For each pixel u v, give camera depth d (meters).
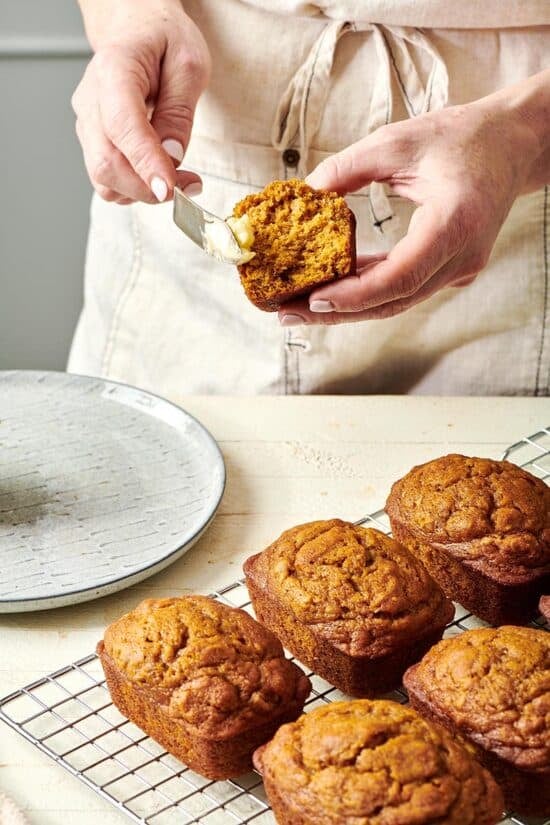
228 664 0.86
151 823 0.84
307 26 1.12
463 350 1.20
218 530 1.02
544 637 0.86
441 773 0.80
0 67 1.59
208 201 1.19
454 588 0.95
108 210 1.28
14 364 1.79
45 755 0.87
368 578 0.90
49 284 1.74
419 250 0.96
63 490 1.05
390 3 1.09
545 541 0.94
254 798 0.85
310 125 1.14
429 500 0.96
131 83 1.03
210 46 1.14
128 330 1.26
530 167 1.05
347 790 0.79
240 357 1.23
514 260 1.18
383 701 0.83
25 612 0.96
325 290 0.95
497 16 1.09
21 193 1.67
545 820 0.85
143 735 0.88
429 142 1.00
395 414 1.13
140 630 0.87
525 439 1.08
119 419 1.12
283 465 1.08
